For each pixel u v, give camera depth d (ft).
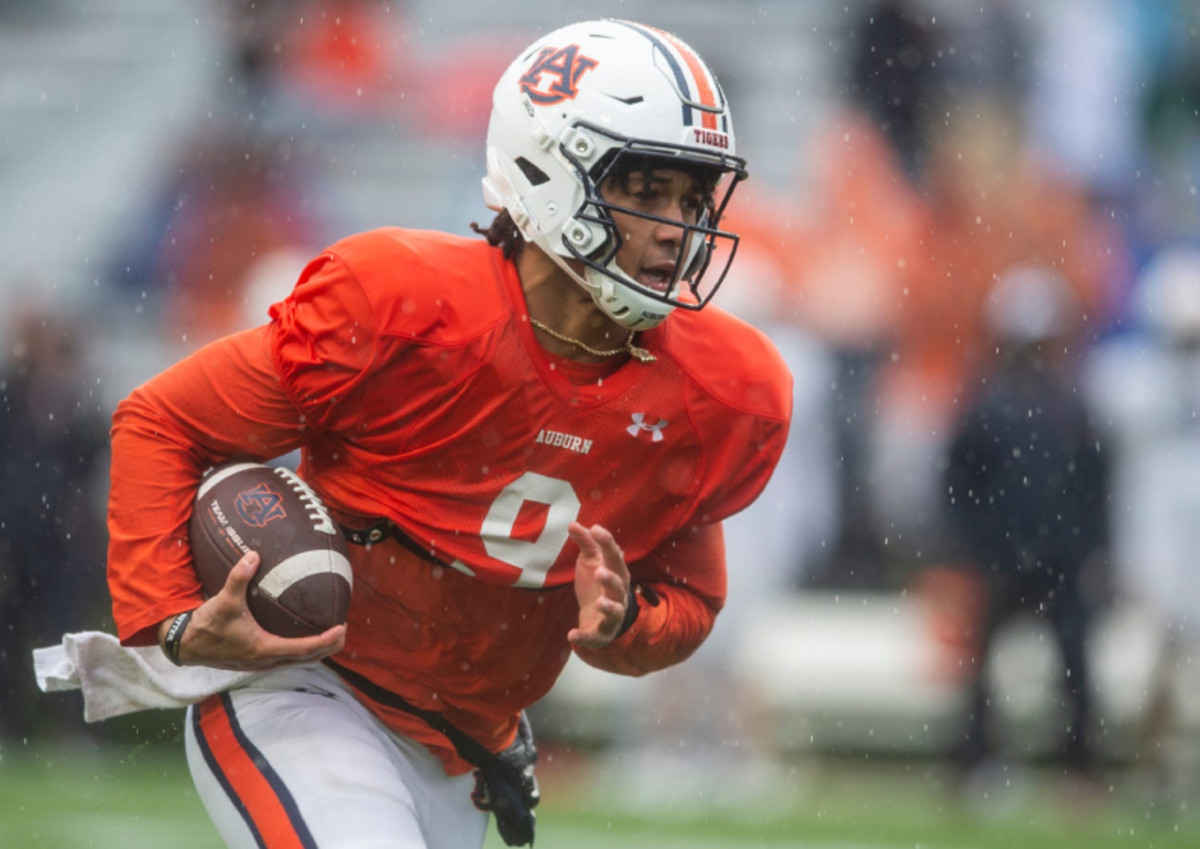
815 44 149.38
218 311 125.18
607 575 35.76
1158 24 136.26
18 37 161.89
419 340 35.73
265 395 36.78
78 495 99.96
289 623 36.06
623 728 97.45
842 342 111.24
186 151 135.44
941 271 118.42
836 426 107.14
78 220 142.00
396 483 37.40
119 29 163.12
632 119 36.32
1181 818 84.99
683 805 88.33
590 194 36.11
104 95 156.46
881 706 100.01
